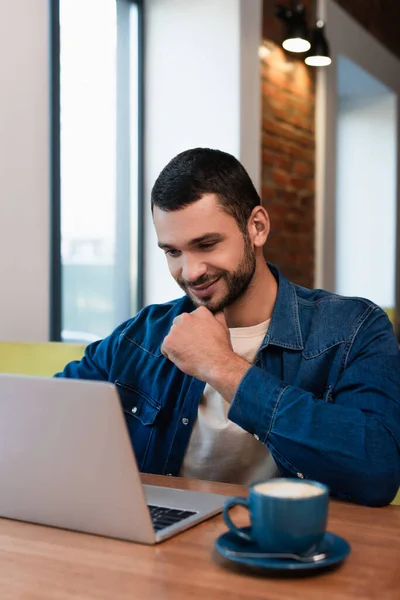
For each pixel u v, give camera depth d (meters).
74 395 0.85
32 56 2.55
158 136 3.59
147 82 3.61
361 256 5.99
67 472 0.88
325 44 4.04
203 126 3.50
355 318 1.32
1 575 0.76
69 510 0.90
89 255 3.30
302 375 1.33
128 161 3.56
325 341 1.33
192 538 0.87
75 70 3.17
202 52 3.50
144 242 3.64
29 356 1.95
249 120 3.52
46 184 2.61
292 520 0.74
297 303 1.40
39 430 0.89
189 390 1.42
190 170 1.22
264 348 1.37
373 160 5.90
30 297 2.54
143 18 3.59
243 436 1.38
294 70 4.21
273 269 1.47
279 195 4.05
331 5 4.52
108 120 3.41
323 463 1.04
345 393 1.22
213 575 0.75
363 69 5.08
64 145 3.12
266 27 3.85
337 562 0.77
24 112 2.52
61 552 0.83
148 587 0.73
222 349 1.14
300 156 4.31
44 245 2.60
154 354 1.49
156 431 1.45
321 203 4.56
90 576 0.76
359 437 1.05
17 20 2.48
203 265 1.25
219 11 3.45
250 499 0.78
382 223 5.91
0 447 0.94
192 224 1.22
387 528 0.91
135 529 0.85
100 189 3.36
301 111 4.31
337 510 1.00
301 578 0.74
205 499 1.02
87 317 3.30
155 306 1.58
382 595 0.70
